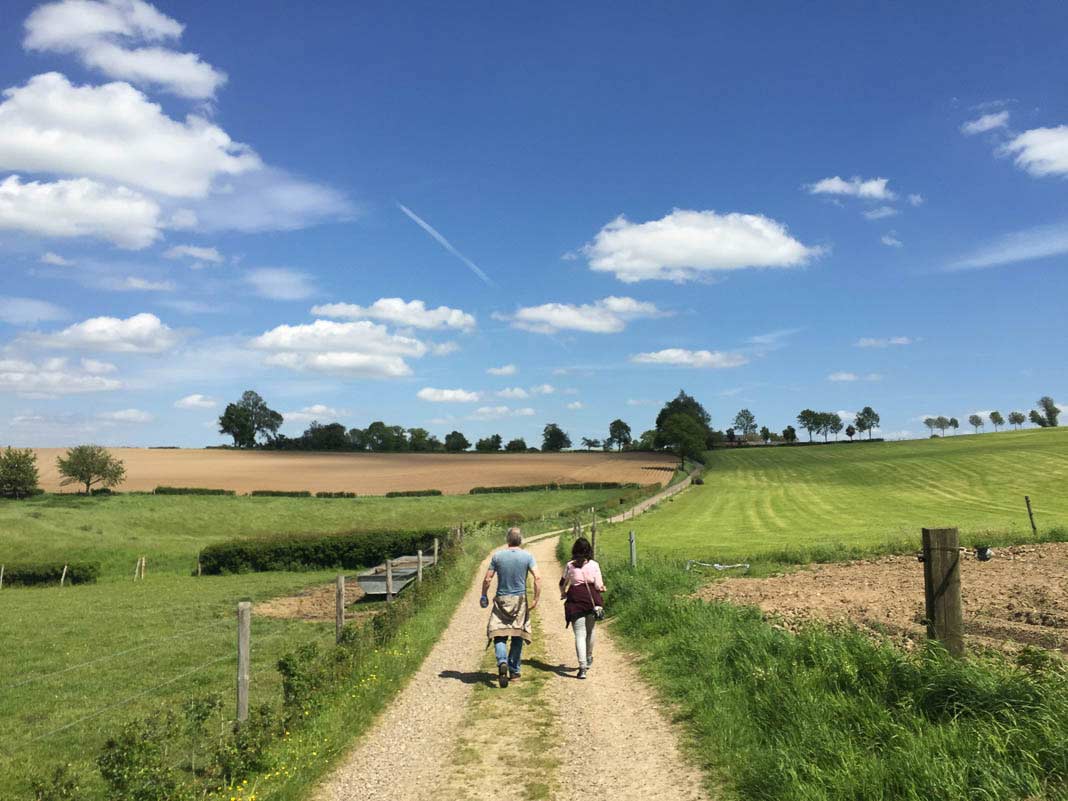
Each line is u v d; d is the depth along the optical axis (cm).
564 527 5450
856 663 699
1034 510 4681
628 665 1002
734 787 551
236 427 14488
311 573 3488
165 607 2300
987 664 623
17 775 834
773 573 1973
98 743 947
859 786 482
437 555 2214
